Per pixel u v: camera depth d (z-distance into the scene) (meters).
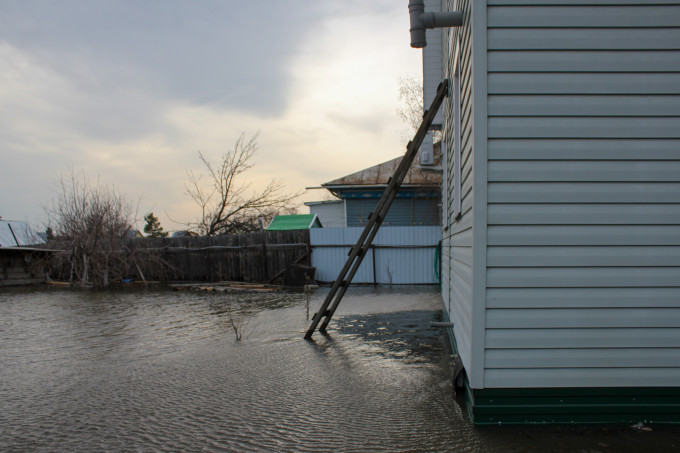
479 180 2.93
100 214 15.28
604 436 2.81
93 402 3.91
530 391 2.98
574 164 2.91
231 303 10.23
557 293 2.93
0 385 4.50
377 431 3.08
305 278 13.27
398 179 6.50
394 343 5.86
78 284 15.41
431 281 13.16
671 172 2.91
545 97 2.91
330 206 21.23
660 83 2.89
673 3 2.87
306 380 4.34
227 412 3.55
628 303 2.92
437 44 8.94
